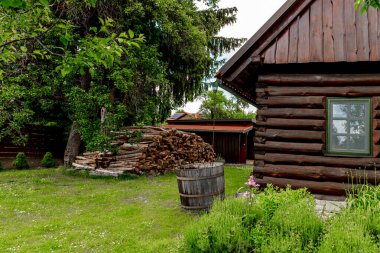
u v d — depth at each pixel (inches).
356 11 237.5
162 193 374.3
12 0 117.3
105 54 156.4
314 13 246.1
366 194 168.4
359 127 234.2
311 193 238.4
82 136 482.3
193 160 643.5
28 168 593.3
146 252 185.3
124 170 498.6
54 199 333.7
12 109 524.7
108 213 282.5
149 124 545.6
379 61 227.9
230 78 259.4
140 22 542.9
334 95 239.6
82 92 463.8
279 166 247.3
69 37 161.2
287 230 141.4
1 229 232.8
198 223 159.2
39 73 480.4
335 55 234.8
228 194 366.0
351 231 127.4
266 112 253.3
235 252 143.0
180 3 620.1
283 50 246.2
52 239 210.2
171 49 631.8
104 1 505.7
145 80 554.6
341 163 232.7
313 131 241.1
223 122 873.5
